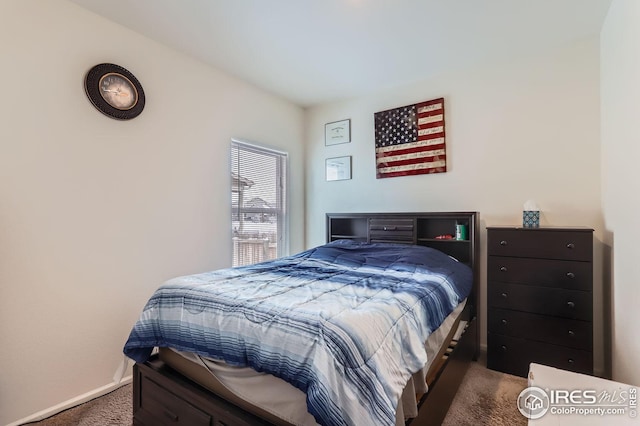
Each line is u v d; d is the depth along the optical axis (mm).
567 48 2520
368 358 1122
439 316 1711
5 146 1797
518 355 2359
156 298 1778
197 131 2834
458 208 3000
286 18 2209
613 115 2029
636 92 1575
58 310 1997
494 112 2824
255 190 3449
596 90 2402
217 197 3014
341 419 1004
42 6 1931
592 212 2410
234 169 3209
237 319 1398
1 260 1781
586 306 2141
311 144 4043
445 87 3074
